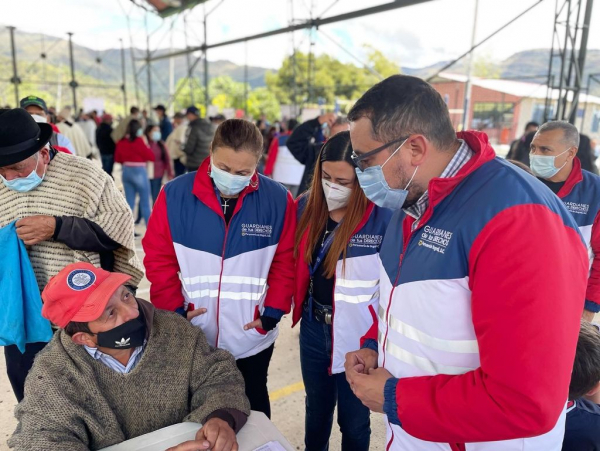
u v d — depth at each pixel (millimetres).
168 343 1366
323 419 1778
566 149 2154
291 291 1727
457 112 15648
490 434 779
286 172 5445
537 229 739
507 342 726
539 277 716
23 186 1523
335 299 1565
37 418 1169
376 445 2162
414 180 891
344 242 1504
